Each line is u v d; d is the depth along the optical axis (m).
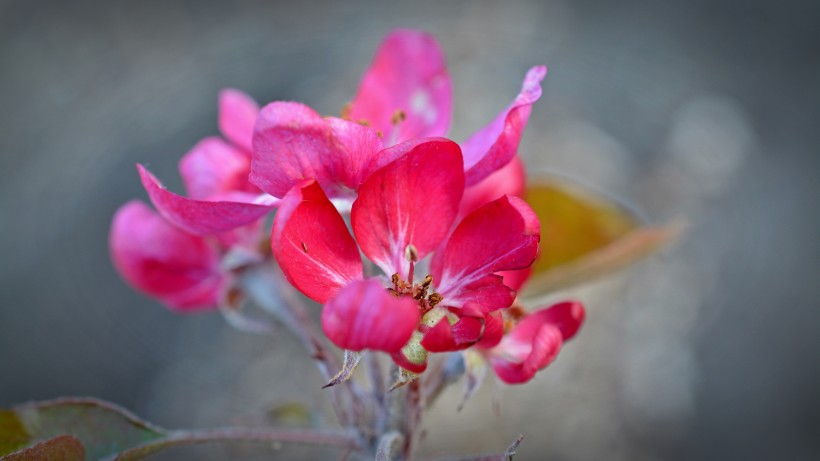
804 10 0.66
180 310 0.27
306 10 0.62
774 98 0.60
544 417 0.43
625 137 0.52
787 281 0.51
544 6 0.61
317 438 0.24
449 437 0.41
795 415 0.47
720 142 0.54
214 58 0.58
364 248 0.22
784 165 0.56
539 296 0.28
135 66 0.62
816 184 0.55
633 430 0.44
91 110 0.58
